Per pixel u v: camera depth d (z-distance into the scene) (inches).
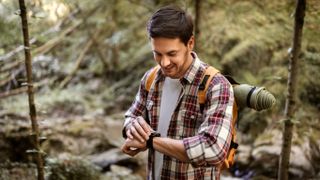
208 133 55.4
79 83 294.8
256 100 58.7
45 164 138.1
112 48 285.9
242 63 201.0
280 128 174.2
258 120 185.9
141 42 286.0
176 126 61.1
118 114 243.8
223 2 162.7
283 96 170.2
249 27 168.7
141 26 269.7
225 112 56.7
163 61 55.8
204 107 59.6
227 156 61.4
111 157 169.6
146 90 66.1
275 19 161.0
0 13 145.3
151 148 59.0
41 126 183.9
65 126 197.2
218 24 184.1
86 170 142.4
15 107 223.3
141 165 169.8
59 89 268.2
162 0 162.4
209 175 62.5
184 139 56.1
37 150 92.3
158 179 64.1
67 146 174.6
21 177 131.4
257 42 194.7
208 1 162.2
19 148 152.3
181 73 60.6
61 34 258.7
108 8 244.8
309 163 155.4
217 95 57.9
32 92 90.3
